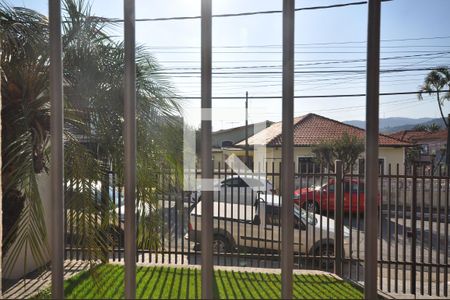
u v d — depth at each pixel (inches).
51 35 103.1
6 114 136.1
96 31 147.6
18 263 167.5
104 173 139.8
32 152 130.3
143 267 185.8
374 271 96.7
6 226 135.7
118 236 188.5
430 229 166.6
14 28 137.9
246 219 212.4
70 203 125.6
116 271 172.2
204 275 96.6
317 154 652.7
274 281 166.7
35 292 148.9
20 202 135.3
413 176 167.3
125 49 102.6
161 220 171.0
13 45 136.2
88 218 125.3
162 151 152.3
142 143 148.6
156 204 153.4
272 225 200.5
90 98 142.3
